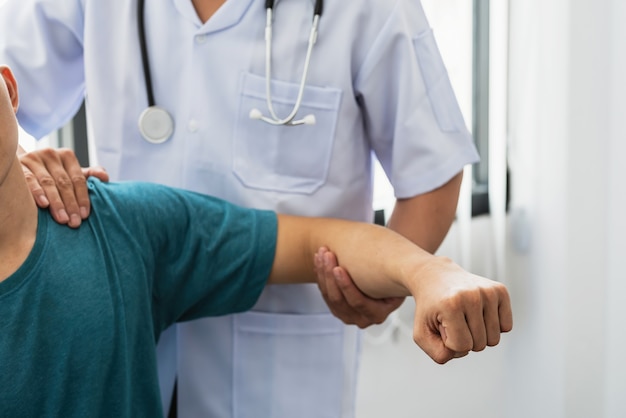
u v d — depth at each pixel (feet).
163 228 3.72
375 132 4.53
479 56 7.24
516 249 7.06
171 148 4.40
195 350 4.42
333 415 4.60
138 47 4.35
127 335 3.40
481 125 7.28
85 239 3.42
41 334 3.18
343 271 3.78
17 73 4.54
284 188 4.35
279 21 4.25
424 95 4.38
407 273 3.38
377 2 4.21
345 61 4.25
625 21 6.00
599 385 6.68
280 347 4.46
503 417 7.22
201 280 3.82
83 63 4.74
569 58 6.36
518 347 7.11
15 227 3.18
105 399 3.37
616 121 6.21
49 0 4.46
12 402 3.10
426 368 7.03
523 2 6.73
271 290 4.42
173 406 4.61
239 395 4.46
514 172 6.99
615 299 6.42
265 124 4.30
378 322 4.08
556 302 6.71
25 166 3.54
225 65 4.26
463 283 3.07
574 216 6.54
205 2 4.29
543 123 6.72
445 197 4.50
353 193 4.55
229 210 3.93
